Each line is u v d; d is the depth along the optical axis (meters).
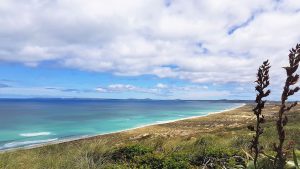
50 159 11.54
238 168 4.04
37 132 61.38
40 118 102.31
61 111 154.25
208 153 9.79
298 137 12.02
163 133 46.34
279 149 2.54
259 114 2.53
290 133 15.74
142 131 51.16
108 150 11.38
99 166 9.84
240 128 42.91
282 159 2.56
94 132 59.28
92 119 96.06
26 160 11.73
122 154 11.03
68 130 64.31
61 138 49.12
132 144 11.55
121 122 82.81
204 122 70.69
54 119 97.56
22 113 135.38
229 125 58.62
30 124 80.25
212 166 9.04
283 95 2.38
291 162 3.50
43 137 52.41
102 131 60.97
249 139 14.05
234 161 8.26
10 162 11.23
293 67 2.32
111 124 77.06
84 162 10.09
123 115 116.44
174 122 71.69
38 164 10.95
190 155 10.12
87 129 65.62
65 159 11.20
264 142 11.92
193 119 81.25
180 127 58.84
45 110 166.62
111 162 10.56
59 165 10.62
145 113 130.88
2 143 44.78
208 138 17.52
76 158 10.84
